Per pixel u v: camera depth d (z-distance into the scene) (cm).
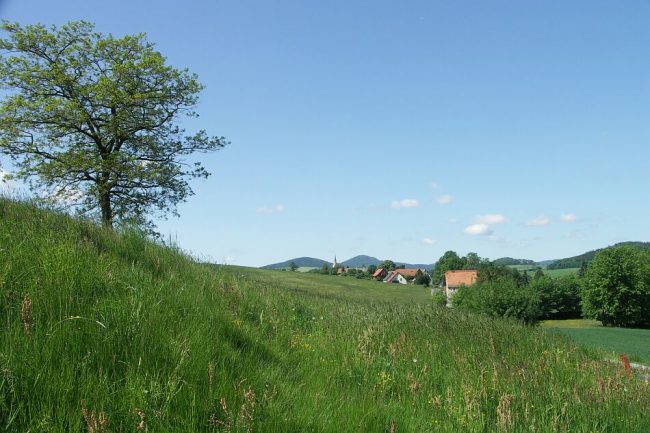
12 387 301
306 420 397
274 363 541
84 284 478
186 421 333
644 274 7025
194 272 855
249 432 344
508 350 858
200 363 414
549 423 534
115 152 2652
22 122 2520
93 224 831
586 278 7469
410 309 1175
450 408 536
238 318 667
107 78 2675
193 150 2955
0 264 460
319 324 915
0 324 367
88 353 360
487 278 9244
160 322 455
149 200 2772
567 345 995
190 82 2878
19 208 768
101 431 296
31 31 2648
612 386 695
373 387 571
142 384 350
